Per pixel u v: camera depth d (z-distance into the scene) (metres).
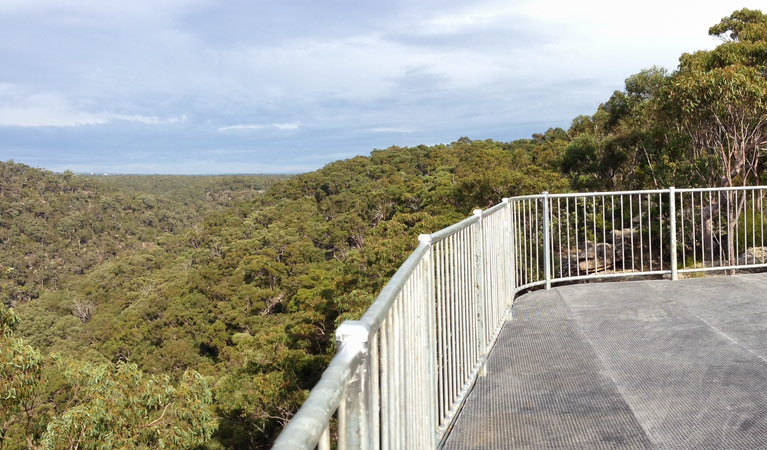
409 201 73.69
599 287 6.49
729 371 3.73
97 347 57.47
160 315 61.81
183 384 11.83
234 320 54.25
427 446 2.45
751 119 15.70
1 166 165.00
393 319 1.82
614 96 31.27
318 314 29.25
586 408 3.30
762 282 6.26
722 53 17.42
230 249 91.12
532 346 4.56
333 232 84.81
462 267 3.63
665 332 4.69
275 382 21.97
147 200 181.00
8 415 10.69
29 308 81.06
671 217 6.78
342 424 1.06
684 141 20.00
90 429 10.07
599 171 31.73
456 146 129.38
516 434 3.01
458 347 3.43
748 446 2.72
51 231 141.50
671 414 3.14
